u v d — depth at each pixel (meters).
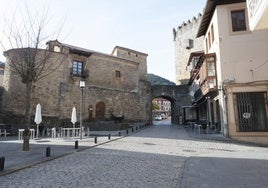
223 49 16.97
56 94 25.58
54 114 25.12
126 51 40.25
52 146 12.16
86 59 29.34
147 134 19.91
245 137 15.67
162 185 5.57
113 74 32.06
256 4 7.76
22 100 23.50
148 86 37.09
